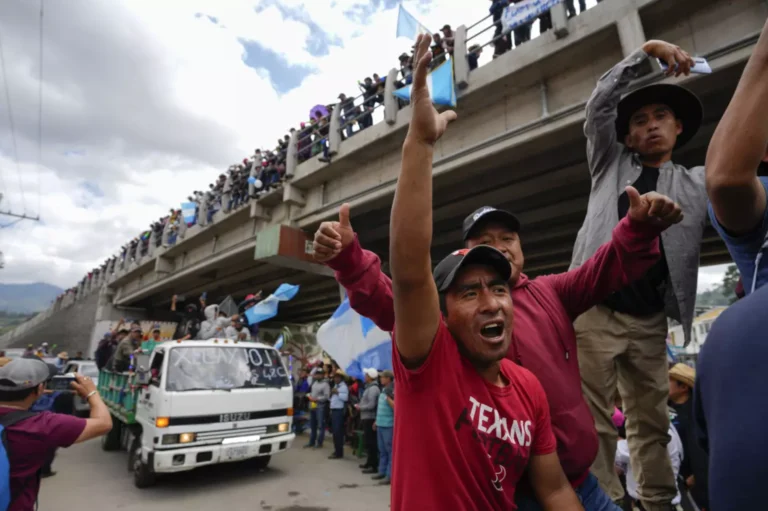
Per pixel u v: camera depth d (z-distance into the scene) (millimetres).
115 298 30000
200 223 17703
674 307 1920
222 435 6594
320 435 10203
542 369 1550
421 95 1257
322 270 13016
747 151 964
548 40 7027
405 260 1197
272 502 6254
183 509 5922
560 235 10961
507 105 8141
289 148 13000
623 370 2092
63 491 6590
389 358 5836
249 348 7660
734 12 5531
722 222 1104
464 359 1318
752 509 603
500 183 9141
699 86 5773
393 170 10555
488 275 1333
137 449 7176
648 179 2096
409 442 1231
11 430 2393
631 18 6016
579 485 1570
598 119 2205
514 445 1252
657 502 2018
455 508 1142
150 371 6887
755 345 678
